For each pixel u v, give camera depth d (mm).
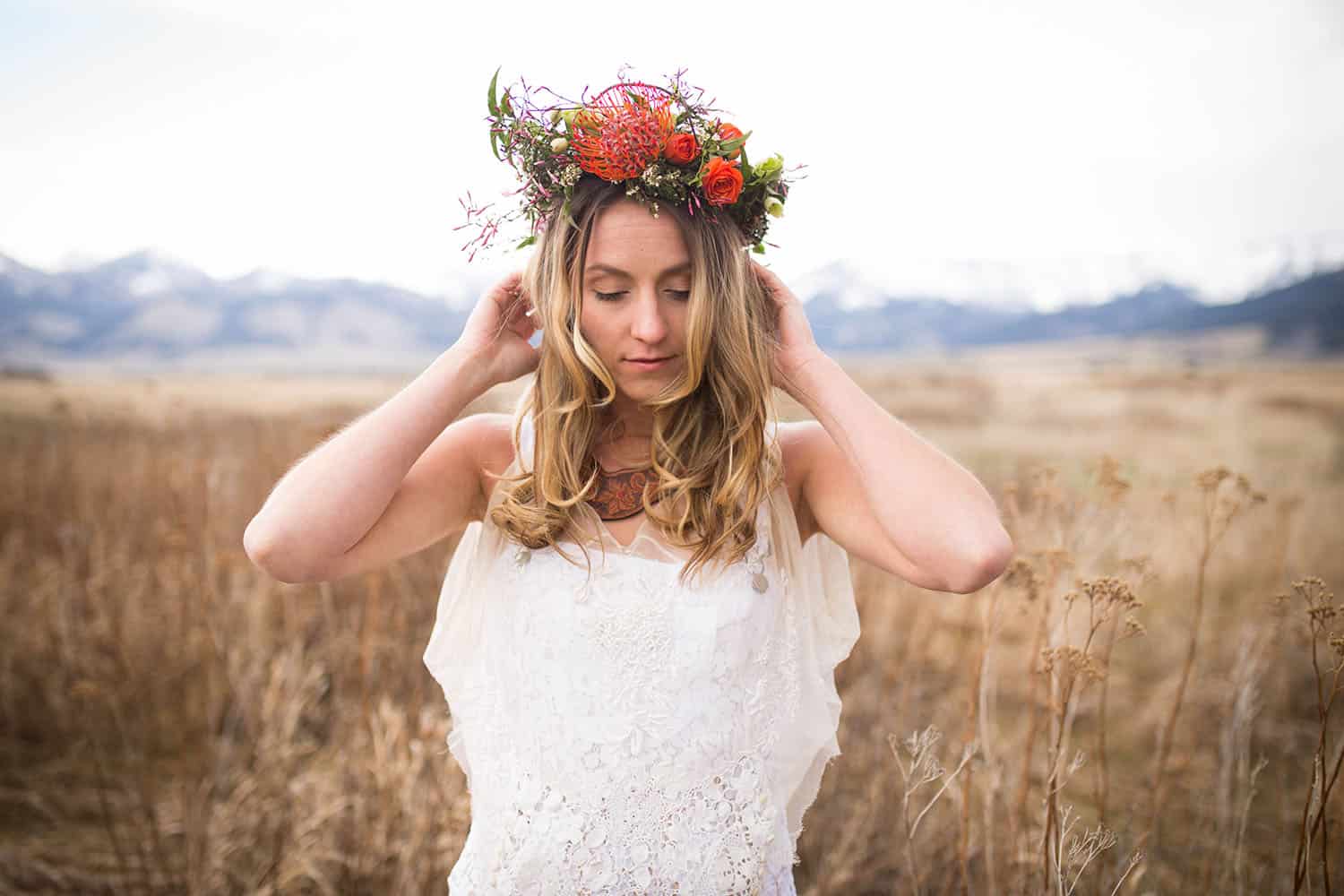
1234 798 2990
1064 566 2045
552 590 1404
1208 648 4355
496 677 1462
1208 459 10930
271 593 4371
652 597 1390
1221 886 2295
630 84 1481
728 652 1383
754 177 1520
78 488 5730
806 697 1520
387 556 1497
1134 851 1972
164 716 3650
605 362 1449
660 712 1355
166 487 5195
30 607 4359
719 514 1443
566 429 1466
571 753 1356
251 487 5273
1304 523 5879
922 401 31734
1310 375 43750
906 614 4453
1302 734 3717
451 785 2627
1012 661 4176
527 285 1538
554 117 1458
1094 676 1790
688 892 1330
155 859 3000
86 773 3531
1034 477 2432
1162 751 2248
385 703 2861
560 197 1456
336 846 2809
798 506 1615
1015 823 2043
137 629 3994
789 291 1590
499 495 1521
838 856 2689
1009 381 44656
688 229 1399
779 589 1481
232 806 2926
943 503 1340
